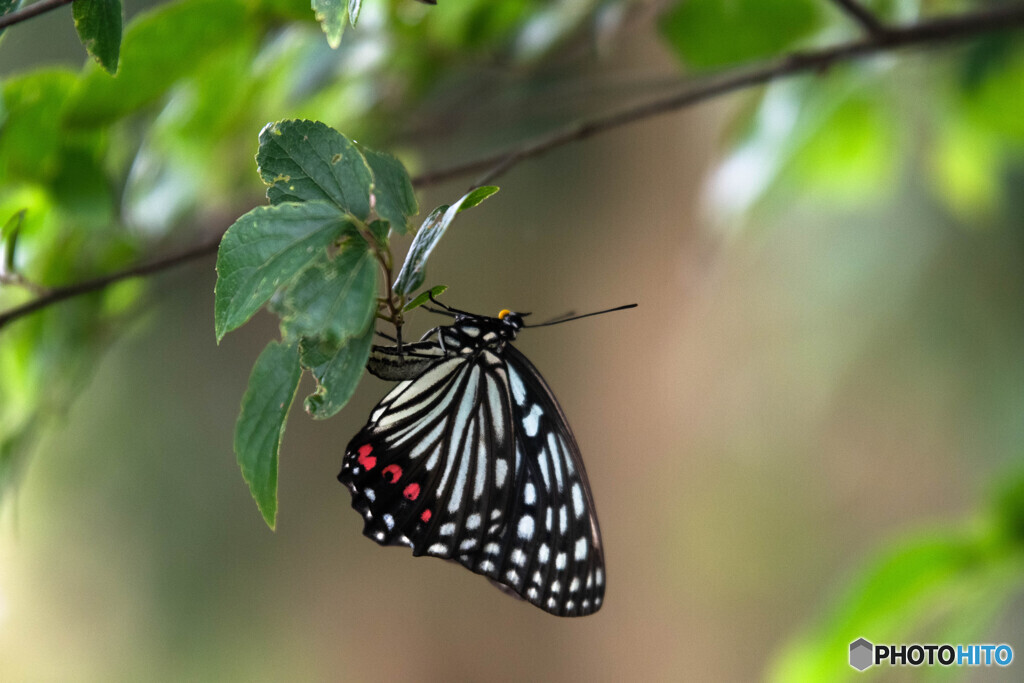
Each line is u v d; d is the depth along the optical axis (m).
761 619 1.42
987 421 1.26
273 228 0.78
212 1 0.84
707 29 0.90
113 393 1.42
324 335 0.77
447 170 0.85
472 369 0.84
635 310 1.40
